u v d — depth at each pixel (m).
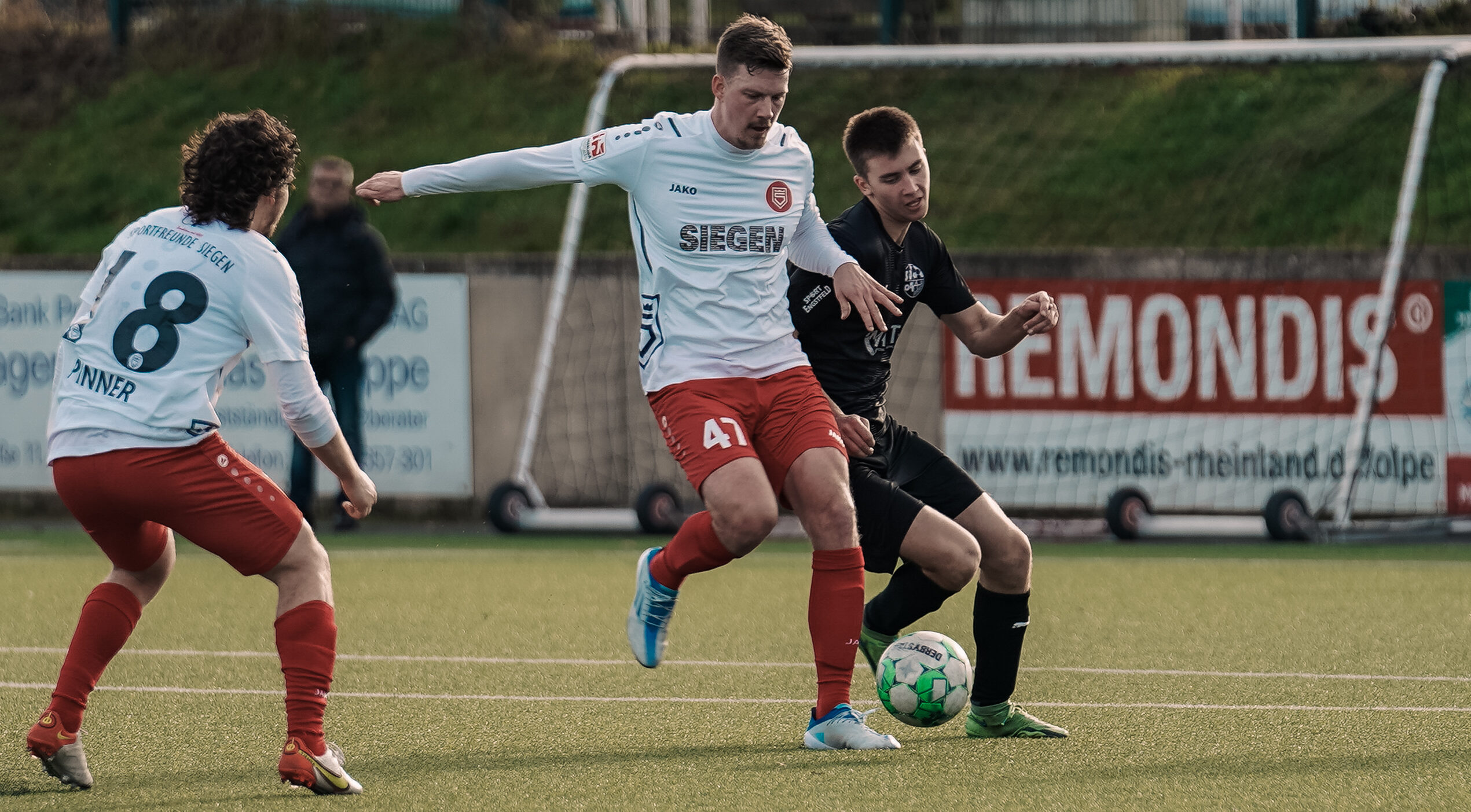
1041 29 49.34
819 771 14.07
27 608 25.31
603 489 39.88
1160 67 39.19
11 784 13.71
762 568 30.25
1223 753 14.84
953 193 46.31
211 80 54.16
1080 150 47.31
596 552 33.22
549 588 27.70
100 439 12.51
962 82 50.09
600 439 39.88
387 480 38.84
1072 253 37.12
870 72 50.38
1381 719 16.56
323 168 32.56
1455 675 19.28
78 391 12.75
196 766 14.55
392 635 22.86
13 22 57.28
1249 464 35.84
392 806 12.86
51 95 54.44
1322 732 15.88
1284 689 18.47
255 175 12.88
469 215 48.12
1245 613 24.44
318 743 13.16
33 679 19.36
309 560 13.20
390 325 38.59
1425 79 45.75
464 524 38.31
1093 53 38.97
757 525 14.39
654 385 15.32
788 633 22.97
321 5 55.78
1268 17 49.06
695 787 13.45
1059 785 13.42
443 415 38.62
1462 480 35.09
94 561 31.14
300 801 13.04
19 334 39.22
